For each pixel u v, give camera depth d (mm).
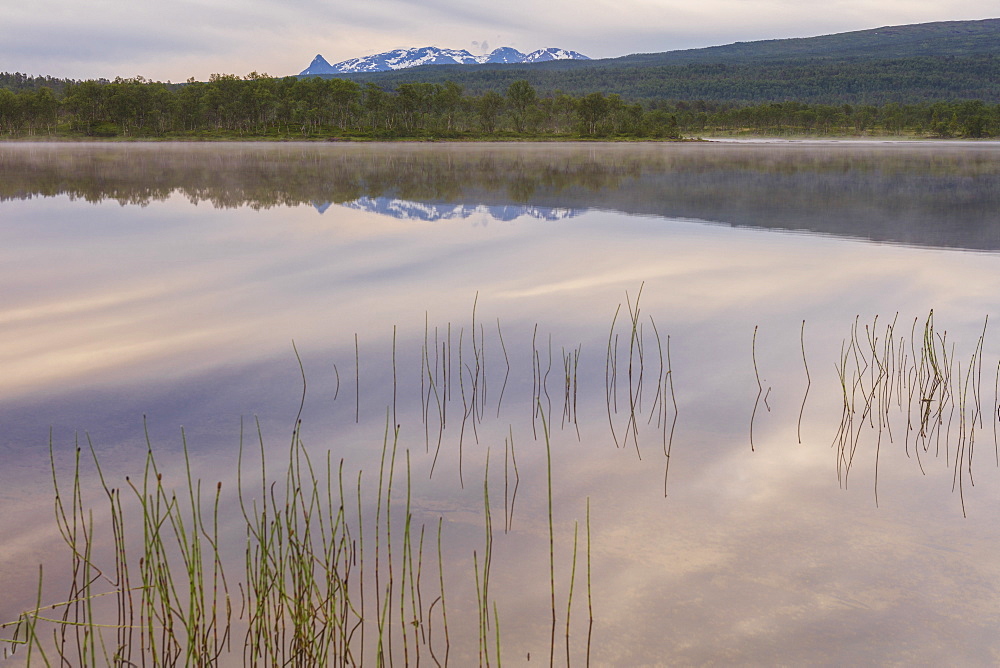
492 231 15164
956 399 6191
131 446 5258
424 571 3795
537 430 5605
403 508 4422
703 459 5133
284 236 14492
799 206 19281
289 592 3596
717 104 159125
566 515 4383
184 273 11070
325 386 6457
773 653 3273
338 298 9531
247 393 6281
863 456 5203
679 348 7504
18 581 3668
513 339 7797
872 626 3447
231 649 3250
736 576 3809
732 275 10844
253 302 9336
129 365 6969
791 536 4180
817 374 6777
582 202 20312
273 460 5035
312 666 3076
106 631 3342
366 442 5363
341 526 4184
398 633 3357
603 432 5570
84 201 20500
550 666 3176
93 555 3896
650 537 4152
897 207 19016
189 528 4129
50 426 5598
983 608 3574
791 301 9359
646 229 15383
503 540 4102
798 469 5000
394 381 6566
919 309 8938
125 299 9516
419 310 8930
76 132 95188
